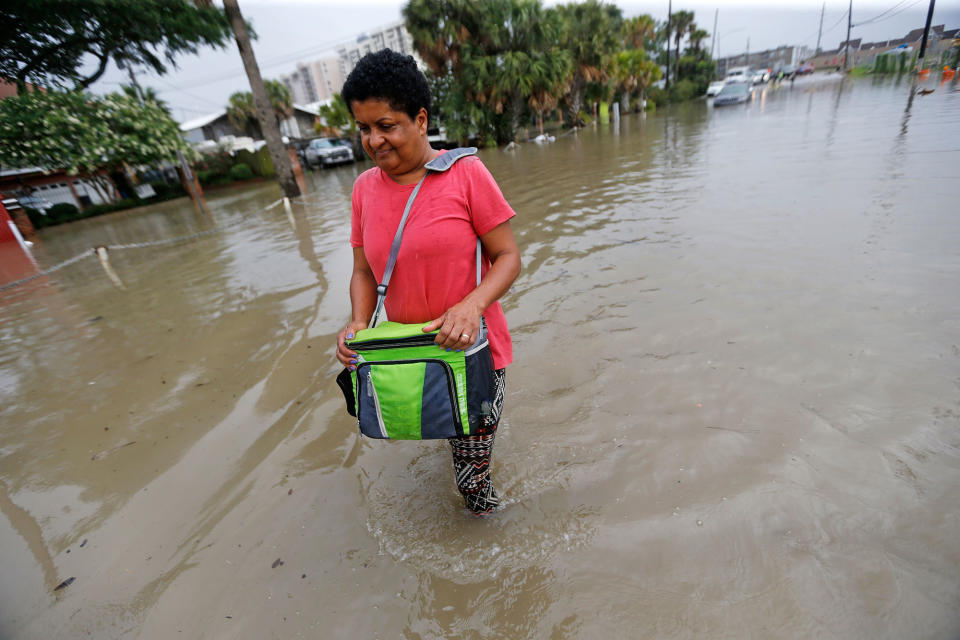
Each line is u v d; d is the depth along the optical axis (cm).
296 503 216
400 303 159
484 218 150
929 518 167
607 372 286
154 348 399
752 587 153
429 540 189
